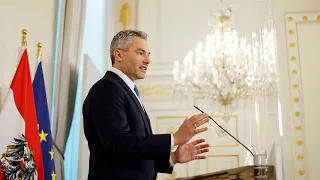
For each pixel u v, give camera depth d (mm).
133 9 7785
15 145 2982
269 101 7109
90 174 2758
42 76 3592
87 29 5836
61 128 4078
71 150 4887
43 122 3467
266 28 7473
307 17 7375
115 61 3080
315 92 7074
